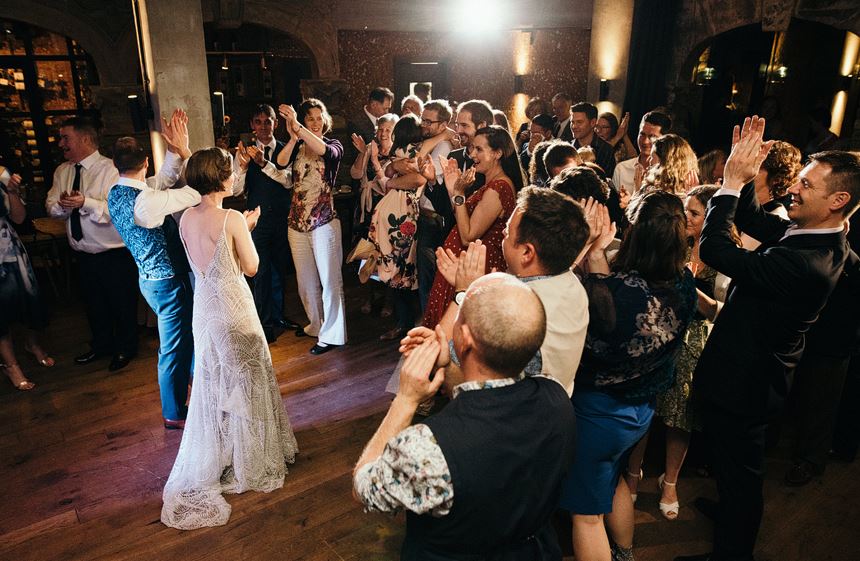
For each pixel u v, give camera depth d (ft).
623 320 5.94
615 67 22.77
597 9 22.56
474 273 5.50
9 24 22.85
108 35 21.65
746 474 7.11
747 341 6.72
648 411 6.59
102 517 8.63
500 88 25.71
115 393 11.96
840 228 6.55
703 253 6.73
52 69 23.88
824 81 29.76
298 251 13.26
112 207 9.76
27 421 10.99
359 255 13.17
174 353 10.23
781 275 6.28
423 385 4.35
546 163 9.98
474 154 9.27
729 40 28.63
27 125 24.06
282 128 28.25
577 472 6.51
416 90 24.54
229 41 27.40
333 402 11.59
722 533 7.41
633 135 22.90
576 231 5.41
